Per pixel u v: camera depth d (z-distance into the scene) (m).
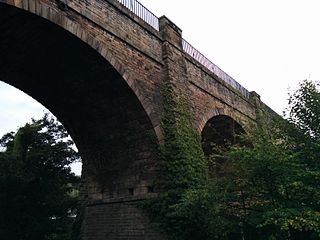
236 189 12.14
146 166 15.98
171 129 15.79
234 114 23.77
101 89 15.00
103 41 13.68
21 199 20.64
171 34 18.42
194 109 18.81
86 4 13.14
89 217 17.64
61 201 22.38
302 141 13.11
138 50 15.63
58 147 24.14
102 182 17.61
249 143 14.34
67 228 22.00
